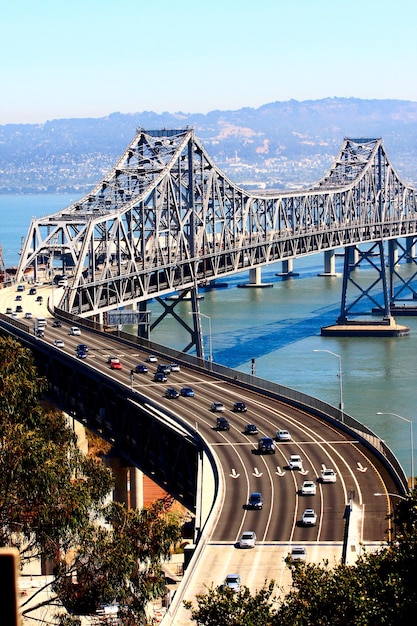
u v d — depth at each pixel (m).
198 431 165.25
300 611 88.81
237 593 98.75
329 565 118.38
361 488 145.12
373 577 91.19
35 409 117.19
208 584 115.25
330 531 130.12
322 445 165.00
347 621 85.38
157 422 170.88
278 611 92.81
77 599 102.88
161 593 107.88
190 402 189.12
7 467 102.38
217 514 136.38
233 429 173.00
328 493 143.62
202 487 146.50
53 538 103.06
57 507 103.25
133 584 104.00
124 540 103.38
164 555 107.38
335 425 176.88
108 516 110.00
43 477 102.44
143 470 178.25
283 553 123.75
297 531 130.38
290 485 146.88
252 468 153.88
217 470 148.88
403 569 90.88
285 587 113.56
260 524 133.00
